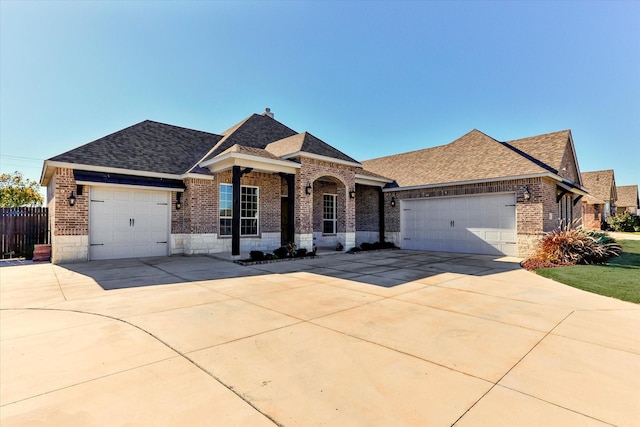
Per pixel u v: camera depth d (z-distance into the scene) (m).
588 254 10.59
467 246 15.16
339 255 14.05
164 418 2.48
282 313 5.41
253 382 3.08
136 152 13.45
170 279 8.41
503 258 13.06
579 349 3.90
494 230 14.27
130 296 6.55
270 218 15.55
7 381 3.05
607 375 3.23
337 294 6.79
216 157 12.48
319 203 18.05
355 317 5.20
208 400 2.75
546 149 15.52
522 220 13.34
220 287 7.45
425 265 11.08
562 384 3.05
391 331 4.54
